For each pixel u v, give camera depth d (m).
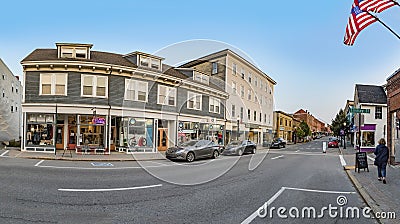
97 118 21.94
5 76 31.86
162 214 6.35
